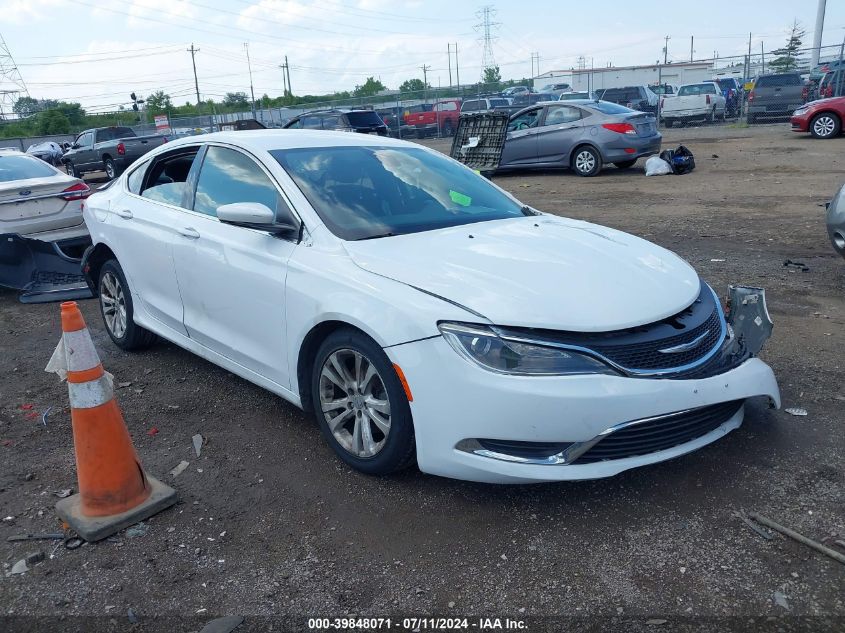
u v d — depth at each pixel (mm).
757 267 7141
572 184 14188
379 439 3496
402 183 4301
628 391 2959
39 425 4324
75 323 3148
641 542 2959
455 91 39562
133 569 2924
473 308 3039
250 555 2992
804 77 26125
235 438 4043
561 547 2953
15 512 3352
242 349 4129
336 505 3326
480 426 2979
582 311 3064
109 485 3209
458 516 3193
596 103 15422
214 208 4387
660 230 9180
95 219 5453
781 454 3586
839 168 13516
